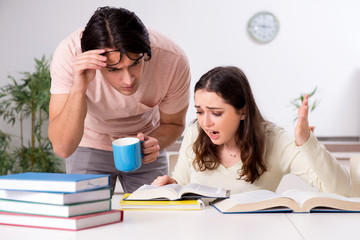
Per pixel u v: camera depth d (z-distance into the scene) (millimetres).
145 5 4039
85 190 1012
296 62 3959
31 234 939
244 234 944
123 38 1375
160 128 2137
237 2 3977
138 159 1387
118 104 1887
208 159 1645
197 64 4012
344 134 3941
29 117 4277
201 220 1072
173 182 1525
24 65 4223
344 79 3932
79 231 964
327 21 3926
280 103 3975
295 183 2926
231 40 3990
